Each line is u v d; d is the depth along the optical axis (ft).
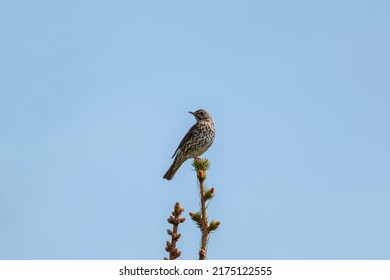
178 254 37.52
